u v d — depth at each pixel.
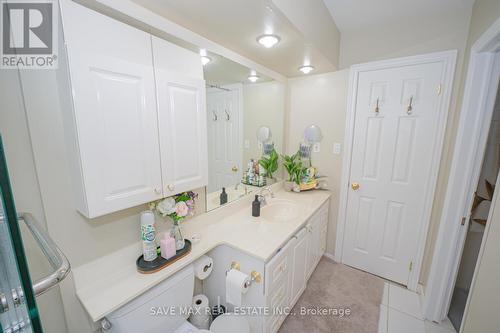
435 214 1.86
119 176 0.88
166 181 1.07
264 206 1.99
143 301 1.01
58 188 0.86
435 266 1.64
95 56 0.77
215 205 1.70
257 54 1.65
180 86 1.10
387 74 1.92
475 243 1.86
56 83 0.82
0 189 0.33
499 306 0.90
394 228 2.07
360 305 1.83
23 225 0.79
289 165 2.42
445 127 1.74
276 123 2.35
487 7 1.28
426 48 1.75
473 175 1.47
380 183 2.08
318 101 2.33
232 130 1.82
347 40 2.06
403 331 1.60
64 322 0.94
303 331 1.59
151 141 0.98
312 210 1.89
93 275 0.99
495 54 1.35
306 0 1.31
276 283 1.38
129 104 0.89
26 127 0.77
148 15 1.00
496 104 1.52
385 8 1.66
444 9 1.63
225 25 1.18
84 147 0.77
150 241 1.10
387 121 1.97
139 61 0.93
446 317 1.70
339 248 2.40
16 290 0.37
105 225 1.02
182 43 1.24
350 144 2.18
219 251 1.47
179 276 1.17
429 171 1.85
